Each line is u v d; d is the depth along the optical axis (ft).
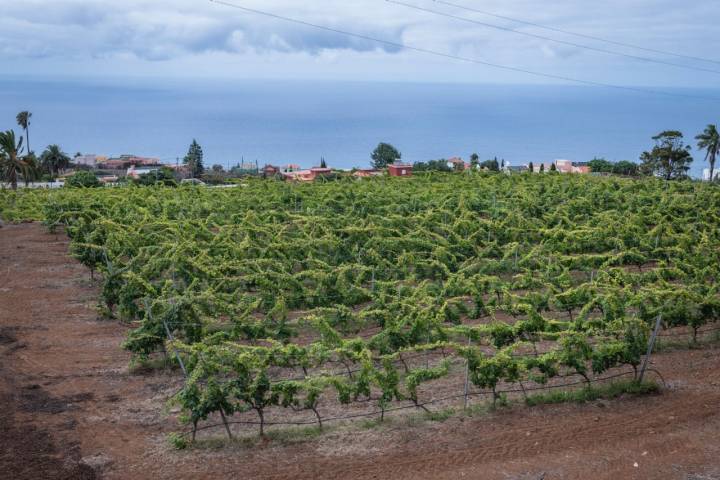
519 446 42.11
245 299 61.82
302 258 78.95
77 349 60.75
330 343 50.01
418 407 48.03
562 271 73.10
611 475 38.81
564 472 39.17
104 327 67.05
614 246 84.99
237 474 39.24
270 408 48.73
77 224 90.89
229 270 70.54
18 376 54.19
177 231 80.89
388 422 45.60
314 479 38.68
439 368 46.37
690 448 41.75
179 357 48.21
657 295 55.26
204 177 260.83
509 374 47.21
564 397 48.83
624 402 48.37
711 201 111.55
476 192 122.93
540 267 75.00
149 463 40.60
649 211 103.96
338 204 110.93
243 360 43.14
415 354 59.26
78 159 576.61
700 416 45.85
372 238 79.51
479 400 49.14
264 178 171.73
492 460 40.55
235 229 85.10
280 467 39.93
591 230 85.76
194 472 39.52
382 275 72.54
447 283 63.67
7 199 141.28
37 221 126.52
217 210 108.68
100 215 92.32
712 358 56.80
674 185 134.72
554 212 102.22
